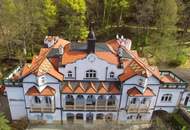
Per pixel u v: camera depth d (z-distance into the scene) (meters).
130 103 50.75
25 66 52.59
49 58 51.34
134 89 49.38
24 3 71.94
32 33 75.06
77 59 47.69
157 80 49.62
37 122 53.50
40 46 79.19
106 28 87.94
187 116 51.00
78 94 49.62
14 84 48.69
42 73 46.88
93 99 52.84
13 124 51.91
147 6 75.06
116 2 81.38
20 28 71.38
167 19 70.50
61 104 51.22
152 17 79.38
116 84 50.75
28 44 77.31
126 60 51.88
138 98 50.47
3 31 72.38
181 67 74.62
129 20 90.25
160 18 72.62
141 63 52.38
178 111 54.25
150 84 50.22
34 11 72.50
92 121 54.62
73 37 78.88
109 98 52.25
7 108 57.09
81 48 50.41
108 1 83.25
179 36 85.31
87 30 83.50
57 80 48.00
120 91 50.06
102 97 52.41
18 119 53.91
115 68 49.19
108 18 87.69
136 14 81.88
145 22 79.69
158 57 74.50
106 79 50.72
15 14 69.12
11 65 72.12
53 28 82.56
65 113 52.56
